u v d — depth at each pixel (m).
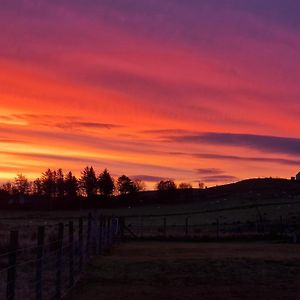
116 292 14.89
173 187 180.62
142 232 53.75
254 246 34.53
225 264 21.61
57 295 12.95
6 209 151.00
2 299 12.06
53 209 155.75
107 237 31.41
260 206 101.81
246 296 14.48
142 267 20.62
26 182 166.00
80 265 18.47
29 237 29.55
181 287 15.96
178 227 66.88
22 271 16.92
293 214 79.69
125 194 172.38
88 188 170.38
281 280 17.47
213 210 103.12
